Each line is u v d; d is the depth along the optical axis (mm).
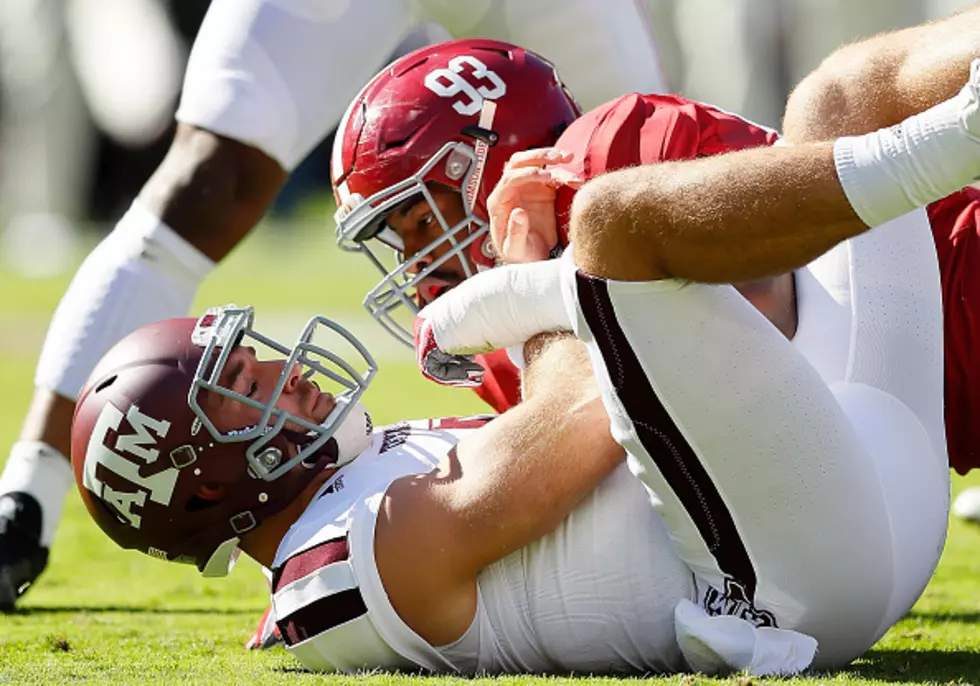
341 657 9977
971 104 8000
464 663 9938
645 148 10289
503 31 15352
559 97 12578
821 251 8430
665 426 9117
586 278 8891
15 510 14203
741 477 9148
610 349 9008
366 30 15188
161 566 17250
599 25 15320
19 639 12406
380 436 10781
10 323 47594
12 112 63750
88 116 63406
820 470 9156
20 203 63469
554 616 9797
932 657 10781
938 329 10273
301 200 63594
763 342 9016
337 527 9828
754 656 9328
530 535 9594
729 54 50781
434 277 12562
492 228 10539
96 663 10930
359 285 50688
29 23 60938
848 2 48344
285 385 10398
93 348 14633
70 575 16594
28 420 14648
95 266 14977
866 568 9484
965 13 10594
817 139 10523
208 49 15070
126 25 62031
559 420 9547
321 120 15297
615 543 9719
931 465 10008
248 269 55031
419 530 9594
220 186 14914
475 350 10148
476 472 9586
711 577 9617
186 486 10242
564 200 10352
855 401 9836
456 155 12102
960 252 11539
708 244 8406
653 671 9930
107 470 10305
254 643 11852
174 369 10242
